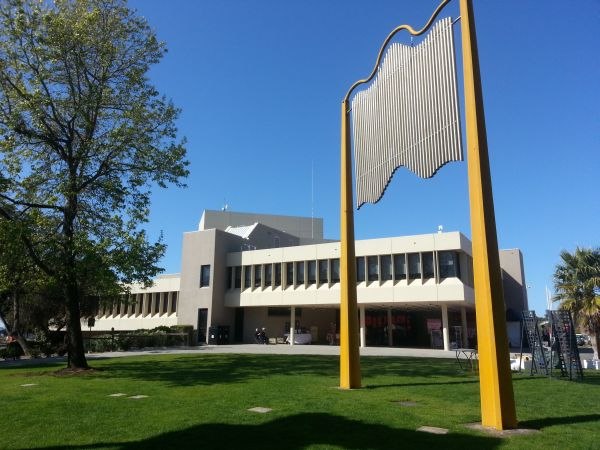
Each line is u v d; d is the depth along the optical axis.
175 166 18.41
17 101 16.77
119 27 18.38
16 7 16.42
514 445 6.39
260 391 11.21
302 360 20.94
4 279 17.16
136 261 16.66
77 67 17.36
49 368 18.58
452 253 35.16
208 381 13.28
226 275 45.53
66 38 16.86
